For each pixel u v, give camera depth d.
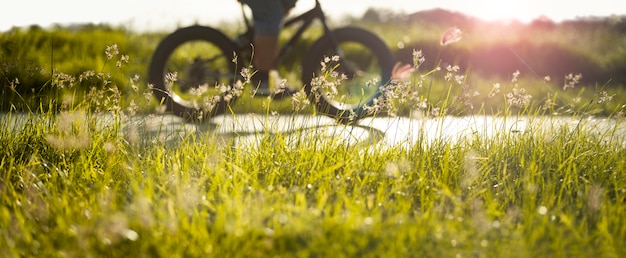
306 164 3.85
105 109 4.63
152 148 4.30
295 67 11.16
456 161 4.06
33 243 2.73
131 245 2.67
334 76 4.36
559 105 7.87
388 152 4.18
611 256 2.70
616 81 13.33
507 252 2.65
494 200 3.36
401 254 2.61
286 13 6.72
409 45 14.08
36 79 7.05
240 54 6.75
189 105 6.59
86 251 2.59
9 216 2.97
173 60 9.03
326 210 2.97
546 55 13.64
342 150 4.18
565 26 15.38
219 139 4.63
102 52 12.06
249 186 3.52
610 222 3.05
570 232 2.96
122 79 8.11
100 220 2.90
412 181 3.70
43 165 4.03
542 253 2.69
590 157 4.21
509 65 13.28
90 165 3.94
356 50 12.88
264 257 2.61
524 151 4.21
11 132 4.40
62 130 4.31
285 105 7.27
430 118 4.47
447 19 15.30
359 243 2.65
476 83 9.74
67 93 5.55
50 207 3.09
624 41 15.44
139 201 2.87
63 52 11.74
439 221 2.95
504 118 4.55
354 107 6.50
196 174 3.84
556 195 3.55
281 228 2.81
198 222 2.84
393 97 4.37
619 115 4.64
